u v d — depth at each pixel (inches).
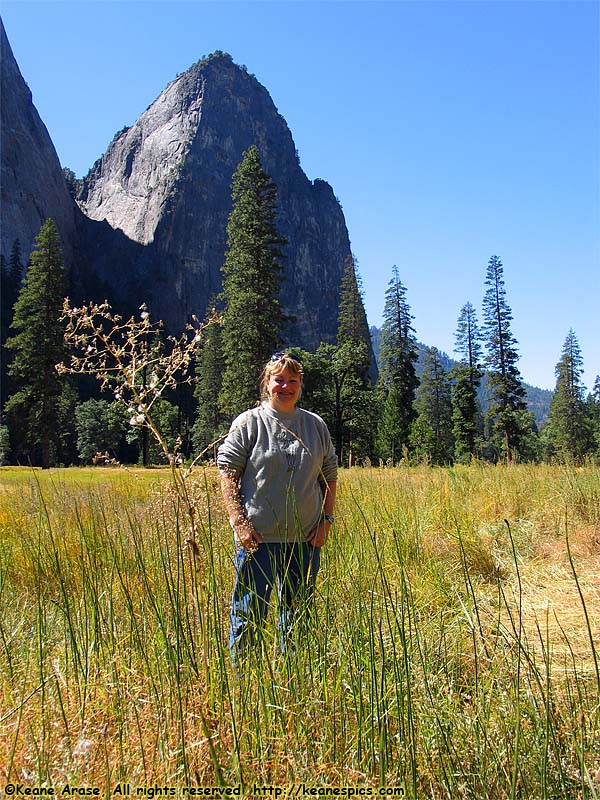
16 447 1717.5
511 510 267.6
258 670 92.4
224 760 80.4
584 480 284.2
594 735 85.2
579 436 2305.6
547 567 190.2
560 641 127.0
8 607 140.2
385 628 120.5
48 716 88.9
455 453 2321.6
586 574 177.3
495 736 87.2
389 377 2331.4
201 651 99.4
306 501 124.3
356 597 113.4
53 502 279.4
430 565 176.1
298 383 127.3
